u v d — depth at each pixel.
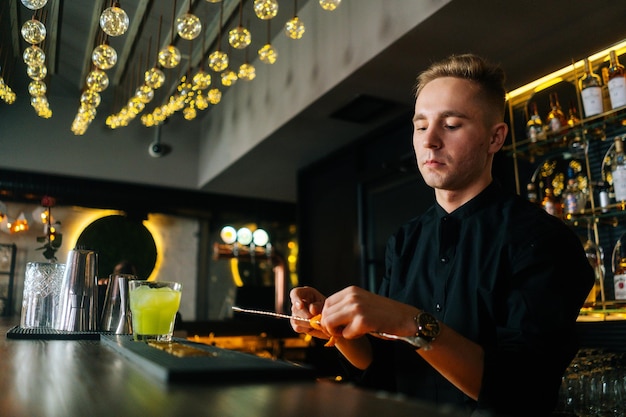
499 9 2.52
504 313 1.15
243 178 5.99
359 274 4.40
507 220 1.21
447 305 1.25
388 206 4.19
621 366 2.36
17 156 5.63
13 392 0.63
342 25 3.44
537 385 0.98
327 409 0.51
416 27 2.71
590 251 2.64
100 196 6.09
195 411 0.51
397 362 1.37
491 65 1.28
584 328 2.59
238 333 6.05
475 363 0.95
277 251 7.22
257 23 4.12
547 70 3.04
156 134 6.32
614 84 2.53
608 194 2.62
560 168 2.90
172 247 7.12
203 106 3.79
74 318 1.70
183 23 2.40
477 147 1.24
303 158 5.19
